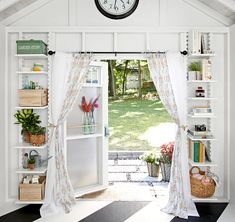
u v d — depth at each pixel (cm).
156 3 411
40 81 413
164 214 366
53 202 383
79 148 444
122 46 411
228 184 407
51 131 393
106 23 410
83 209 381
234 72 387
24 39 412
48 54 398
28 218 354
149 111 732
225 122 412
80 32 409
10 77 411
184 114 392
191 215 361
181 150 388
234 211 373
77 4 410
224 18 403
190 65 412
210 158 414
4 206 391
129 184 488
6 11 383
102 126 458
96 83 449
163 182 498
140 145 730
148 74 733
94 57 406
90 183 457
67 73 395
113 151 697
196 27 404
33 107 384
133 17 411
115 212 371
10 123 412
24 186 388
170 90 391
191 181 399
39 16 409
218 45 413
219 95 416
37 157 400
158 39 412
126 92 739
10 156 414
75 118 437
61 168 393
